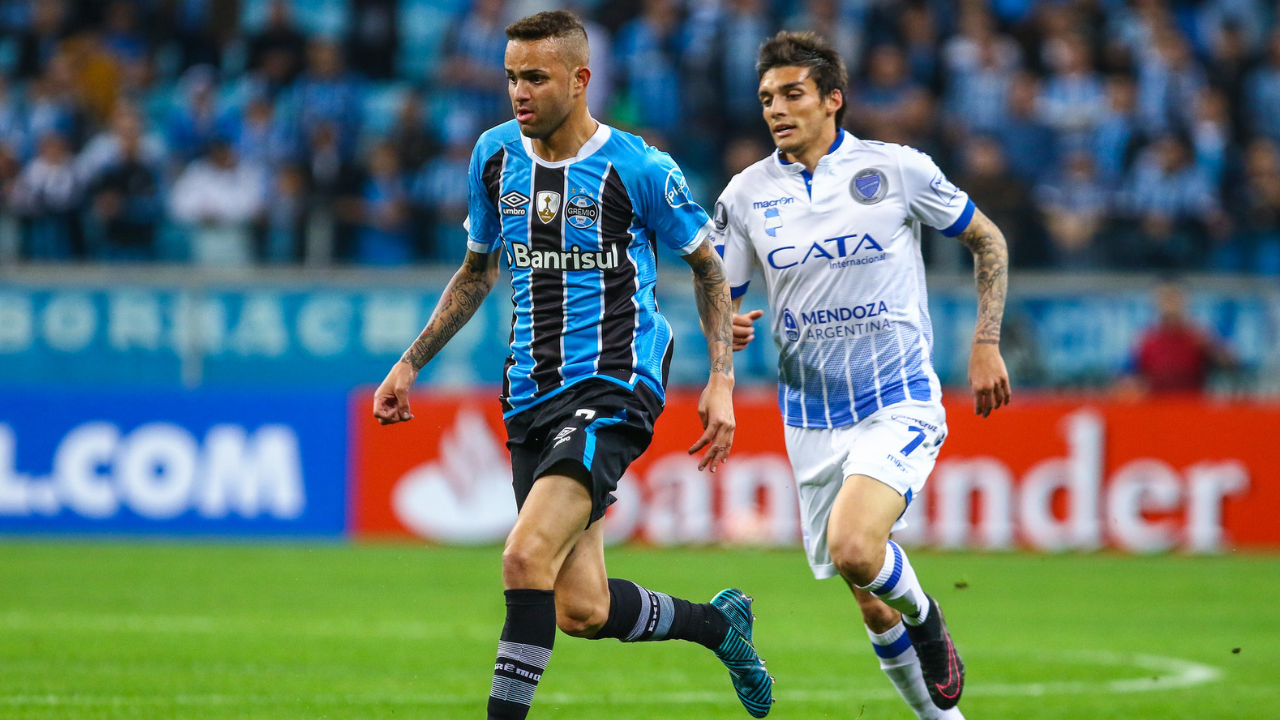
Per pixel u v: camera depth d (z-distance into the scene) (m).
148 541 42.72
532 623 14.33
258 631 27.03
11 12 57.75
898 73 55.56
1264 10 62.53
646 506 42.84
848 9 58.12
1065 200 53.53
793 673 23.34
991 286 17.98
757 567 38.44
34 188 48.91
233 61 57.72
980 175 50.59
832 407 17.95
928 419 17.56
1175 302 44.78
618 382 15.31
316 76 54.16
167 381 44.00
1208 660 25.02
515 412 15.85
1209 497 43.16
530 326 15.69
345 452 43.19
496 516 42.91
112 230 47.31
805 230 17.89
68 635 26.12
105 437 43.12
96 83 56.31
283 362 44.25
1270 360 45.69
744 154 53.44
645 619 15.98
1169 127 56.41
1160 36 58.50
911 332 17.83
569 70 15.03
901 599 16.48
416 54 59.00
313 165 51.19
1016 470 43.06
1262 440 43.16
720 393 15.71
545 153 15.51
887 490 16.69
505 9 56.81
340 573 36.34
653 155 15.54
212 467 43.12
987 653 25.77
